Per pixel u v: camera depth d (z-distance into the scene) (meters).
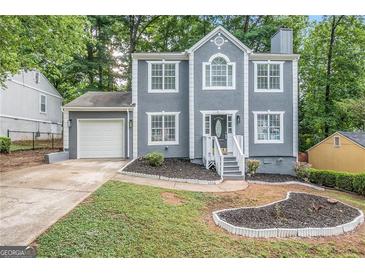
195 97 15.85
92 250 5.24
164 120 16.36
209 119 15.95
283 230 6.52
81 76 27.64
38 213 6.71
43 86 25.62
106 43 26.56
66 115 16.31
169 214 7.20
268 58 16.56
